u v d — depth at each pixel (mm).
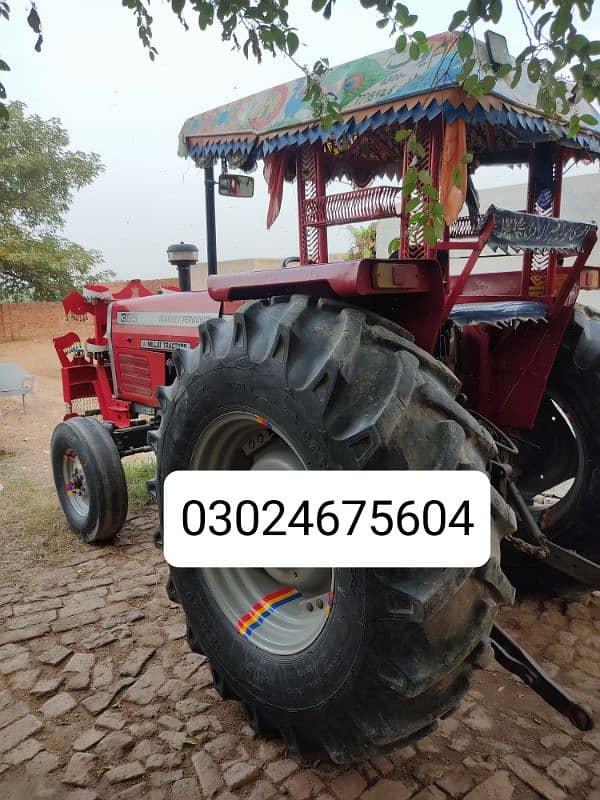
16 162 19078
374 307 1994
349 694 1697
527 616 2898
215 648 2199
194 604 2270
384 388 1646
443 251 2447
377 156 2777
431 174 2109
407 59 2025
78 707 2336
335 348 1691
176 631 2834
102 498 3613
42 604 3078
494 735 2154
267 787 1946
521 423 2639
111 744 2139
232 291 2143
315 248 2607
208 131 2822
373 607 1605
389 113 2055
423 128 2127
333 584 1729
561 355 2730
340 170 2879
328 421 1656
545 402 2982
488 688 2402
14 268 19625
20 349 16266
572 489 2873
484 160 3129
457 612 1604
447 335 2439
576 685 2414
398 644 1586
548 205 2934
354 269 1693
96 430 3748
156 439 2434
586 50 1600
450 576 1551
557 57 1636
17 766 2055
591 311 2977
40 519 4223
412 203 1803
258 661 2014
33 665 2586
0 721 2262
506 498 2482
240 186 3066
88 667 2566
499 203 7559
